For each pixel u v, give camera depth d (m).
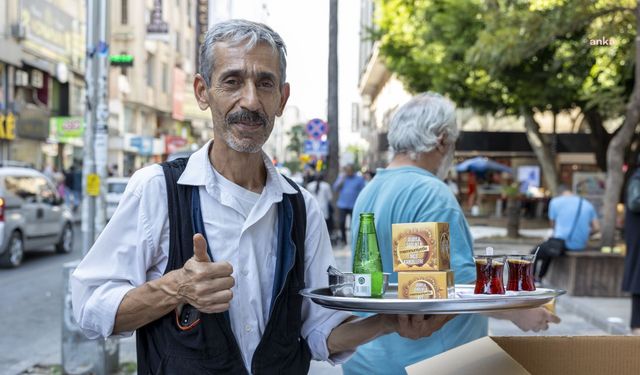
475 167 27.23
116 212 1.86
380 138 35.22
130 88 37.38
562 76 14.70
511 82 15.21
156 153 37.84
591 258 9.75
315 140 19.73
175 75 44.00
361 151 72.12
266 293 1.91
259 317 1.87
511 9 11.74
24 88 25.88
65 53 28.86
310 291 1.86
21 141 25.73
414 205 2.54
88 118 6.64
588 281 9.77
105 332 1.81
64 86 29.23
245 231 1.87
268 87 1.86
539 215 27.38
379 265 2.04
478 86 15.87
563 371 1.86
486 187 28.30
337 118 18.16
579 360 1.86
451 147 2.75
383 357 2.53
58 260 13.53
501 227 24.20
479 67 14.41
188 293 1.68
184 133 49.34
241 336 1.85
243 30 1.85
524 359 1.87
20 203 12.70
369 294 1.92
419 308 1.62
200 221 1.84
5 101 23.89
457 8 14.91
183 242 1.83
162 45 41.59
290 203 1.97
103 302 1.78
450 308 1.61
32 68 25.81
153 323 1.83
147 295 1.74
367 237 2.05
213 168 1.91
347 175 16.94
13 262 12.45
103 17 6.70
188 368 1.77
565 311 9.20
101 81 6.68
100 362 5.64
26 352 6.68
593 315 8.18
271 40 1.87
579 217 10.01
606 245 10.68
